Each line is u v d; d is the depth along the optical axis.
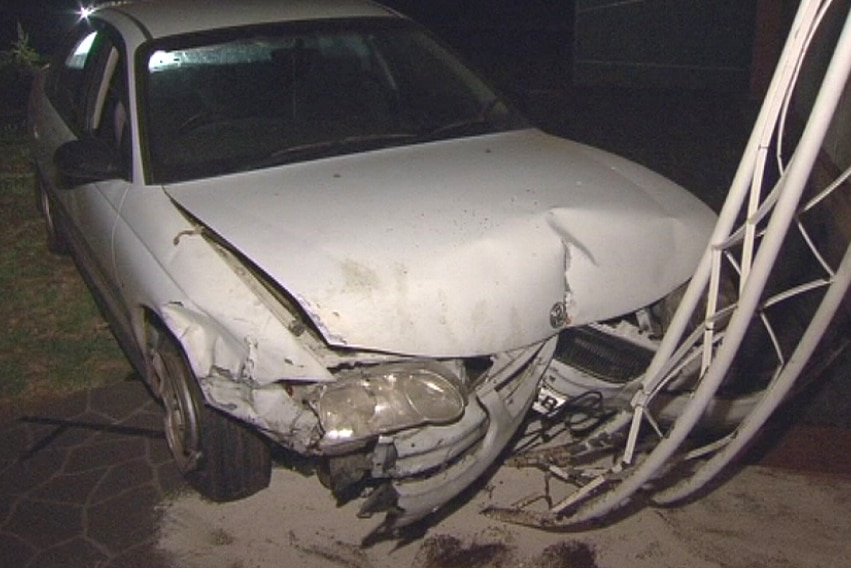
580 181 3.84
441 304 3.20
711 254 2.77
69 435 4.27
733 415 3.58
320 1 4.84
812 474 3.89
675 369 3.10
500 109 4.54
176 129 4.04
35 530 3.67
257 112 4.17
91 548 3.56
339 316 3.14
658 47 10.10
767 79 9.30
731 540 3.53
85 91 4.82
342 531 3.62
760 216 2.61
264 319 3.21
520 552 3.49
